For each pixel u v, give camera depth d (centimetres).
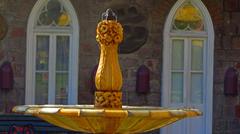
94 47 1576
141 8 1586
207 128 1608
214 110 1612
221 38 1609
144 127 870
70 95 1577
